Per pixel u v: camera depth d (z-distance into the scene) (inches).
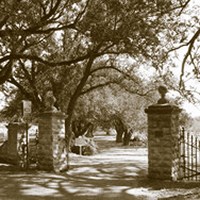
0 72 562.6
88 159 840.3
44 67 844.0
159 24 550.3
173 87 721.6
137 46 553.0
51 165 565.6
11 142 700.7
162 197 378.9
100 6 539.8
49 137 573.0
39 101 855.7
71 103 756.6
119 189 420.5
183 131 520.7
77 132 1433.3
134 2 494.3
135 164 715.4
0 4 443.5
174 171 498.6
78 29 540.4
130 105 1526.8
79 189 413.1
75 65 858.1
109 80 949.2
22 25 487.2
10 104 1015.0
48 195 378.3
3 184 433.1
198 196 370.9
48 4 549.0
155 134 508.1
